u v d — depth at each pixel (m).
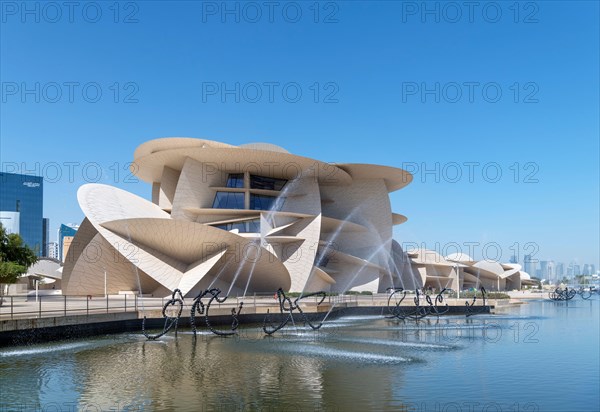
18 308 30.08
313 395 14.26
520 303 57.94
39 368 18.02
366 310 41.53
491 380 16.03
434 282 85.69
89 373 17.19
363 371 17.42
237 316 28.39
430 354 20.67
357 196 66.06
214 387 15.20
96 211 44.41
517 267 106.12
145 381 16.00
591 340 24.91
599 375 16.69
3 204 178.12
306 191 59.03
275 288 50.44
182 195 53.16
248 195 56.31
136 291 45.94
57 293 64.00
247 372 17.33
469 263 95.12
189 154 52.78
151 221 41.50
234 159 53.62
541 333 27.89
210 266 43.28
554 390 14.78
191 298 42.75
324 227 64.06
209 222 54.78
